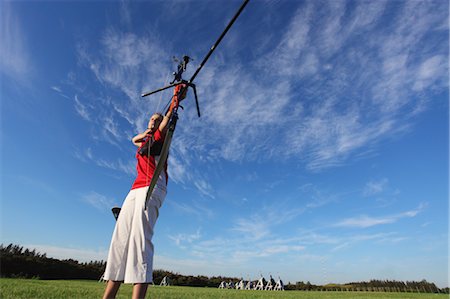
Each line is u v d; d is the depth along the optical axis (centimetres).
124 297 721
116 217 338
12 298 579
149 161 308
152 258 284
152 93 340
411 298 1628
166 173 315
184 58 336
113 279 287
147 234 283
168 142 279
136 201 295
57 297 627
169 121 314
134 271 270
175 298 829
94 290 1012
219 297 1020
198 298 897
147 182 298
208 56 289
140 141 339
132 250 277
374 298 1512
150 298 787
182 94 312
